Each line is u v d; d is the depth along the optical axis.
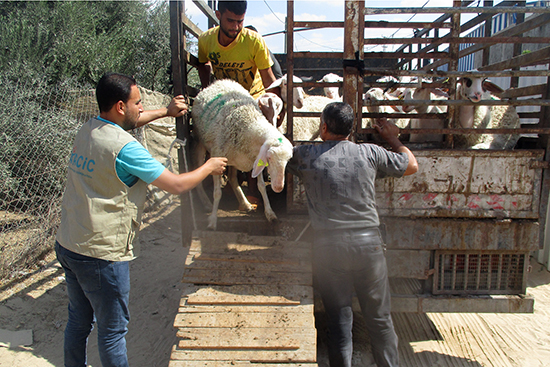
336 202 2.48
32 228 5.21
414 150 2.92
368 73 2.95
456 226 2.93
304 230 3.23
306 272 2.83
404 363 3.20
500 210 2.94
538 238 2.92
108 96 2.35
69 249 2.29
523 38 2.98
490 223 2.92
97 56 8.02
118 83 2.34
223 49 3.80
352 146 2.60
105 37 8.49
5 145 5.46
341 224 2.46
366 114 3.05
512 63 3.86
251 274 2.81
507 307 2.96
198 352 2.40
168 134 7.08
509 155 2.88
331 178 2.50
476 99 2.95
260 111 3.36
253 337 2.45
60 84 6.62
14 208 5.82
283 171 2.71
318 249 2.51
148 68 9.47
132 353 3.38
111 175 2.26
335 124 2.59
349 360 2.49
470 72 2.83
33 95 6.38
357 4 2.87
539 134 3.06
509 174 2.90
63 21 7.79
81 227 2.26
